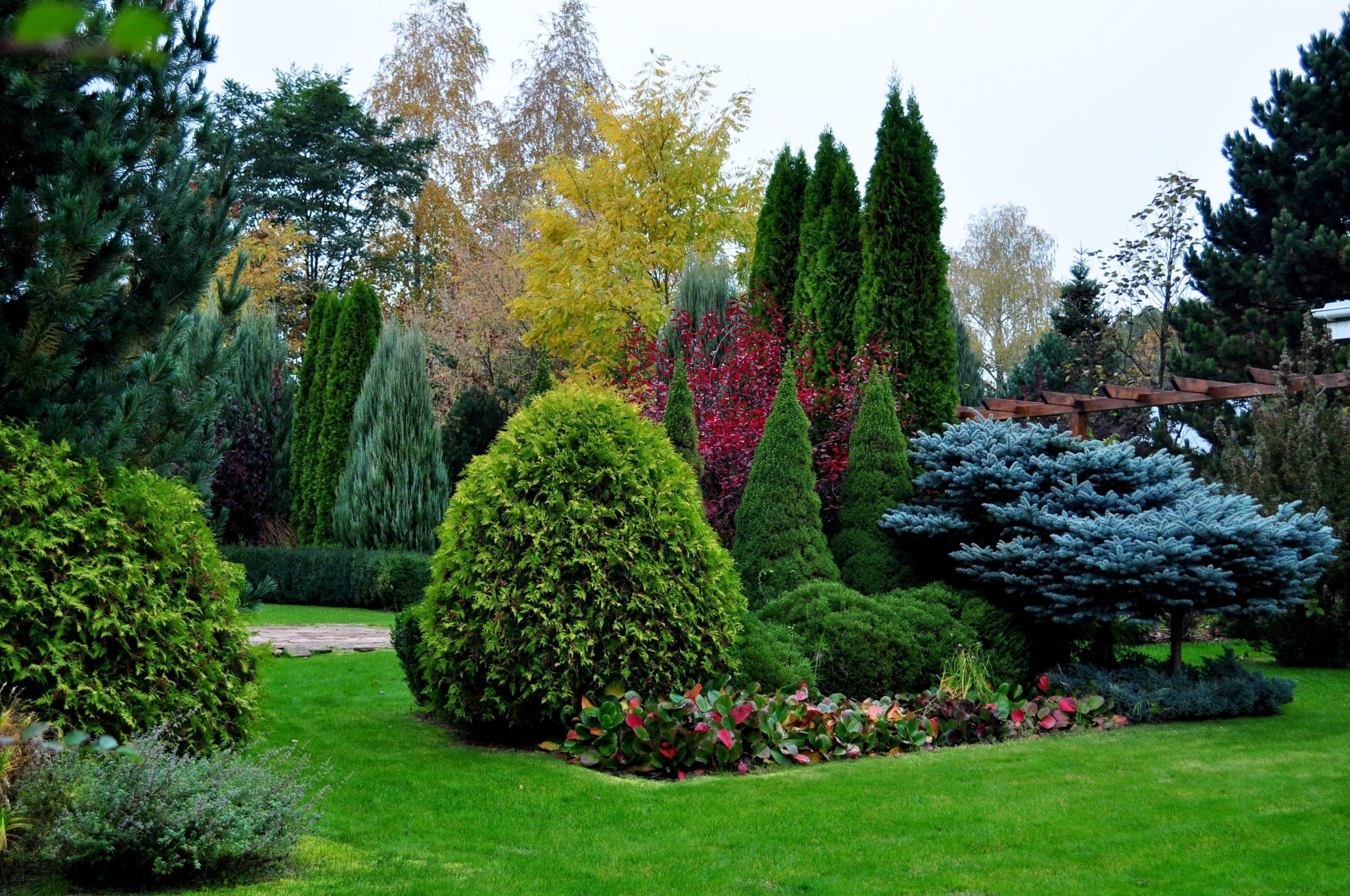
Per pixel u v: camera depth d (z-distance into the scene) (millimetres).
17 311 4992
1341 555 9680
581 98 28047
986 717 6941
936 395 10695
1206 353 17094
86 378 5199
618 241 19812
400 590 13883
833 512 10508
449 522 6578
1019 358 32219
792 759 6117
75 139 5105
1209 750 6320
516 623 6168
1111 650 8555
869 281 10930
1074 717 7344
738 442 10430
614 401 6832
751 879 3971
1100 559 7547
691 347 12711
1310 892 3789
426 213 29484
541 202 21391
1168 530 7559
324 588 14695
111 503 4754
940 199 11000
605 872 4039
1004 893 3822
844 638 7590
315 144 28766
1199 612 7863
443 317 25312
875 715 6676
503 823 4707
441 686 6598
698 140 20141
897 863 4164
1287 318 16703
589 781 5469
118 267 5152
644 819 4809
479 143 30375
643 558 6363
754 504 9117
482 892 3756
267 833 4004
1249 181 18109
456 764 5785
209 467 6180
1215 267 17688
